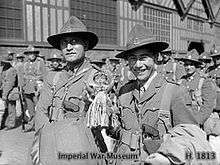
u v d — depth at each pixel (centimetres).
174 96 254
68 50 299
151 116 260
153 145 252
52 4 1356
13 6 1244
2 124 815
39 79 851
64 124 290
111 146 283
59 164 281
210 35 2675
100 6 1620
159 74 271
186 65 583
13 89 809
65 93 298
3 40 1206
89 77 294
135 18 1831
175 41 2208
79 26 296
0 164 510
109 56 1562
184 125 209
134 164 264
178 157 188
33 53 955
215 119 404
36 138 304
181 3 2188
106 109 272
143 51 263
